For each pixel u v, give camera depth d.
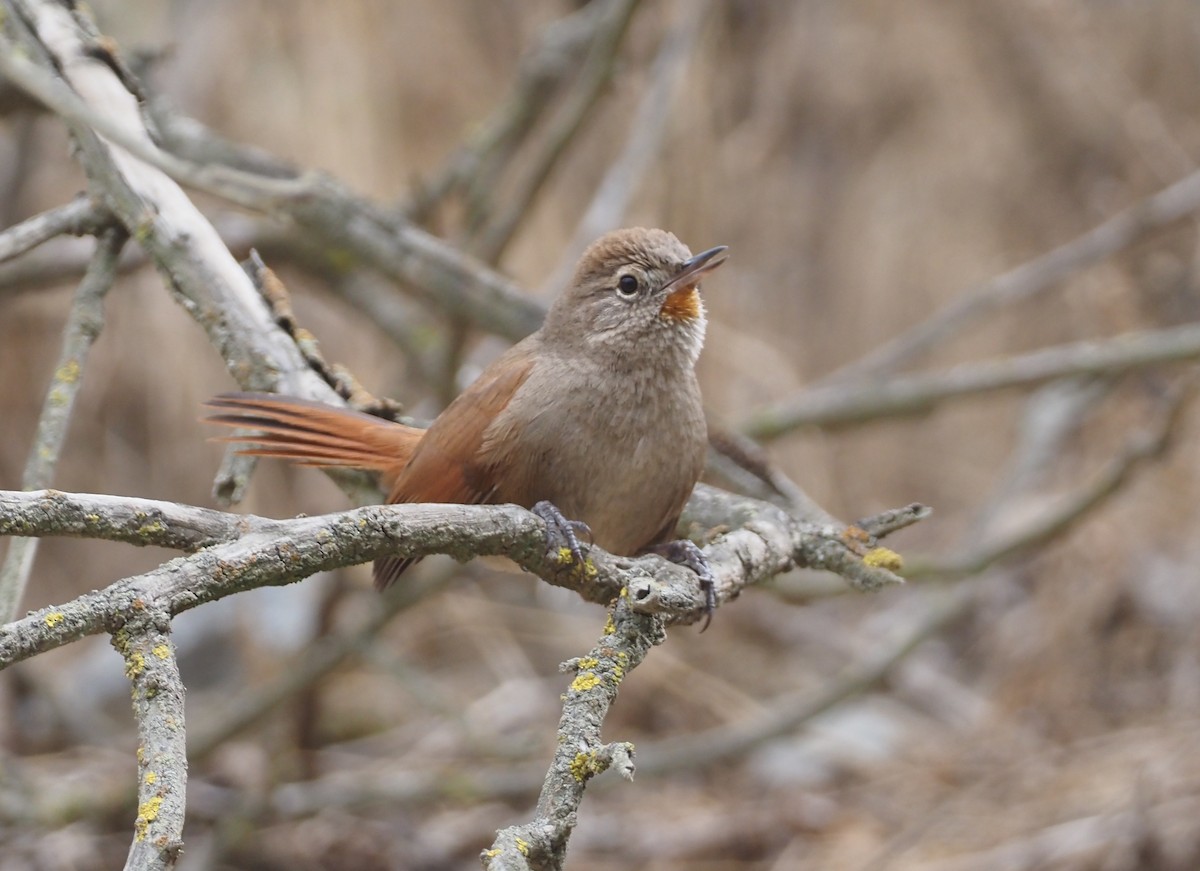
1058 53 14.51
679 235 11.41
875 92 14.91
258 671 11.19
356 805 10.00
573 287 6.52
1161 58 14.83
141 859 3.90
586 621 12.45
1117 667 11.83
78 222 6.35
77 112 5.27
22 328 11.79
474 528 4.96
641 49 12.87
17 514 4.17
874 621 13.76
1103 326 13.83
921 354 13.31
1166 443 9.98
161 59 9.10
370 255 8.69
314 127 11.17
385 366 12.07
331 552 4.56
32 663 10.78
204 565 4.35
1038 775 10.77
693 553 5.89
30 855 9.73
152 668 4.19
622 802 11.21
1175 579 12.09
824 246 14.88
